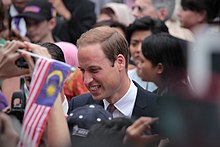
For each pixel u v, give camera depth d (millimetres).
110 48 6324
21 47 5449
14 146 4438
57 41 12430
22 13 11523
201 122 3096
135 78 9914
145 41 8141
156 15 12492
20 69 5496
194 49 3492
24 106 6180
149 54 8039
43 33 11672
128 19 13617
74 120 5355
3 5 8859
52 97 5141
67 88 8422
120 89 6680
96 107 5547
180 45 7965
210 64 3059
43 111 5113
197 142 3109
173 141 3289
